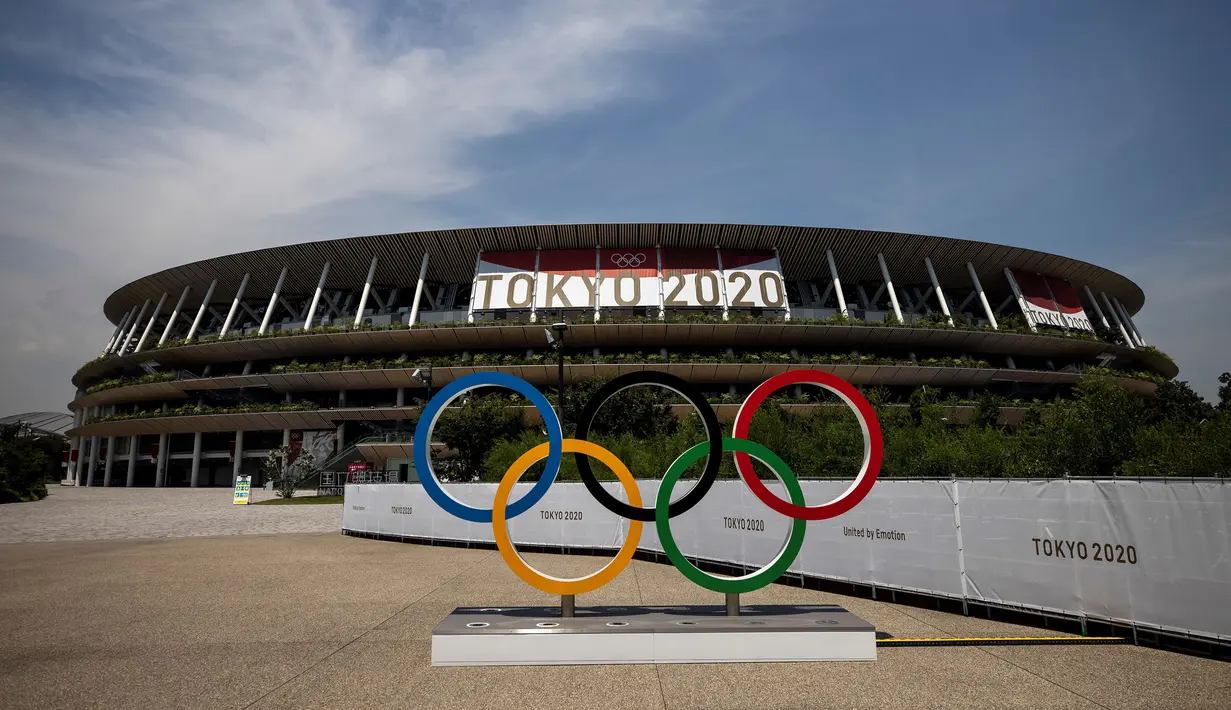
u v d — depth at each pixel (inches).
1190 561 273.6
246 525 949.2
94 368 2608.3
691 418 1034.1
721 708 217.5
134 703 223.5
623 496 620.7
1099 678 244.7
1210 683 237.3
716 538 522.0
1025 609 327.9
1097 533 304.3
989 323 2111.2
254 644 300.5
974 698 223.8
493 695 231.8
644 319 1920.5
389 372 1961.1
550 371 1886.1
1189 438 480.7
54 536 797.9
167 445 2316.7
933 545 373.7
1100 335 2365.9
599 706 219.9
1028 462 585.0
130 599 404.8
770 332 1955.0
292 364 2031.3
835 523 433.4
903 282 2316.7
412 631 325.1
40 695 231.3
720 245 2138.3
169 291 2486.5
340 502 1536.7
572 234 2113.7
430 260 2202.3
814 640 276.1
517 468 306.3
